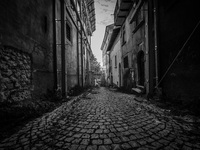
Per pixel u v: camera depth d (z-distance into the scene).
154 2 5.13
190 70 3.47
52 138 1.93
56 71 5.75
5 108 2.60
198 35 3.20
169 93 4.46
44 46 4.84
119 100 5.49
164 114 3.08
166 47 4.64
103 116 3.09
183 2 3.68
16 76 3.16
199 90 3.18
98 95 7.44
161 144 1.72
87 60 16.94
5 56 2.80
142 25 6.45
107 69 22.70
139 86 6.98
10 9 2.96
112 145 1.72
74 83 9.06
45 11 4.99
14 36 3.10
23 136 1.99
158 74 5.01
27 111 2.96
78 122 2.66
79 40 11.47
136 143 1.76
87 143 1.78
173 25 4.19
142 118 2.88
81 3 12.07
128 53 9.42
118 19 10.59
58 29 6.35
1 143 1.77
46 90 4.93
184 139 1.85
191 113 2.95
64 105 4.24
